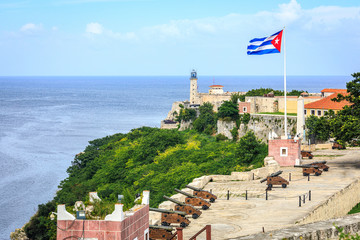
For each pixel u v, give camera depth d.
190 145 104.94
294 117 120.50
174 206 38.66
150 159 98.50
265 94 141.50
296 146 57.28
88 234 21.73
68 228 21.77
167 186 68.88
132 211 23.20
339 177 51.41
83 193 83.31
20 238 68.94
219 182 50.44
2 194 99.25
